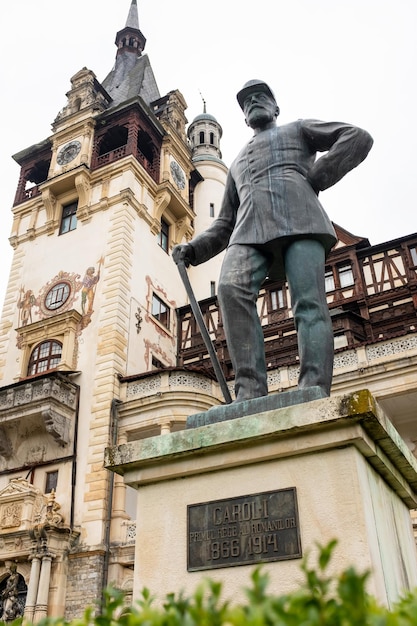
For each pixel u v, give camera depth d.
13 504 19.61
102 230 26.17
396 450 3.49
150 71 39.16
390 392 18.19
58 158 29.41
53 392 21.12
